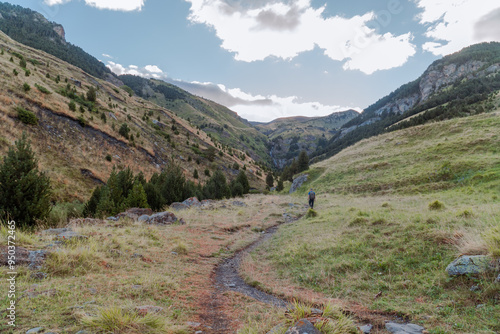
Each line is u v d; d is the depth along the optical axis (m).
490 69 160.88
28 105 37.31
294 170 62.09
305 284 6.33
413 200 17.91
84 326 3.19
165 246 9.95
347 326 3.32
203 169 81.31
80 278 5.29
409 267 5.91
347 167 42.41
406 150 40.12
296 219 19.88
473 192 17.52
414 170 30.45
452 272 4.86
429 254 6.11
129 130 60.22
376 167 37.31
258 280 6.90
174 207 23.23
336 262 7.16
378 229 8.95
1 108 31.50
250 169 119.25
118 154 46.72
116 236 9.04
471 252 5.25
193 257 9.41
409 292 4.89
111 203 16.39
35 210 10.19
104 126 51.53
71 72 126.06
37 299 3.95
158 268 7.20
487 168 23.02
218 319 4.33
